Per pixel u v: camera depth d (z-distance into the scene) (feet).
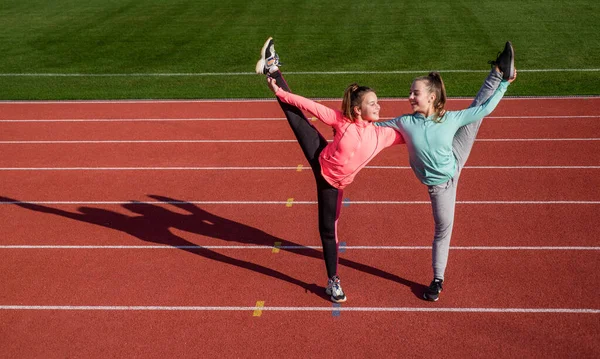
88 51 50.42
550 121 32.48
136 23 58.65
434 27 54.03
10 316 16.97
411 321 16.30
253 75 43.50
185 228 21.75
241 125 33.17
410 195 23.94
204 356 15.15
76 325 16.52
